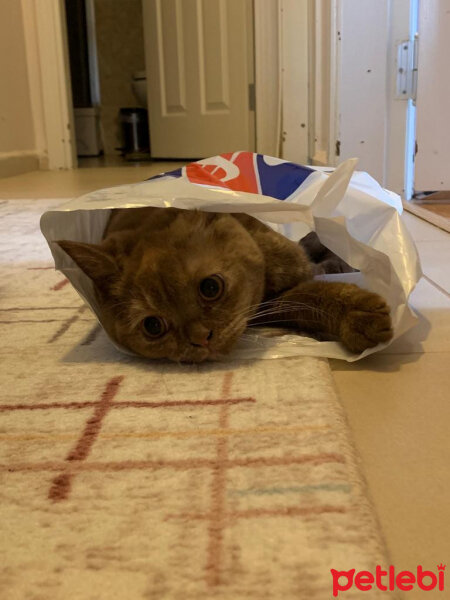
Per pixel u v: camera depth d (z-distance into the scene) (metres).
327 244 0.90
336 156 2.02
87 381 0.76
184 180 0.89
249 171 0.95
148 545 0.45
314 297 0.86
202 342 0.79
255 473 0.53
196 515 0.48
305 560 0.43
